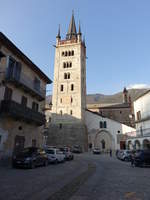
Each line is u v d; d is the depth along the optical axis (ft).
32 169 53.93
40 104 93.09
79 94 188.44
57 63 206.39
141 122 125.49
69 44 209.05
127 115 221.87
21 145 75.15
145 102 121.19
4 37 63.05
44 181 36.01
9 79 66.03
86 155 144.36
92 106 244.01
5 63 66.80
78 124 179.63
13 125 71.10
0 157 62.39
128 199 24.72
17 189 28.94
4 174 42.45
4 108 62.44
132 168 63.72
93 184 34.12
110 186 32.68
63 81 197.98
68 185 32.89
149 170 58.18
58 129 182.91
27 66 81.30
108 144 187.93
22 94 77.25
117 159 109.19
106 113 231.09
